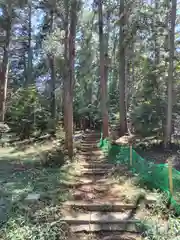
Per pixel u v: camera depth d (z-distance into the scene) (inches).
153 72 503.5
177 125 508.4
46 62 796.6
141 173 254.5
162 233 149.9
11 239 143.7
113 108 846.5
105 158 386.3
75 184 247.0
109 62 695.1
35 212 174.1
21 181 251.1
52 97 725.3
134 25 459.8
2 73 623.5
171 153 408.2
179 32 494.0
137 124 491.8
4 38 635.5
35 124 590.9
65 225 167.3
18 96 642.2
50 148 469.7
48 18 646.5
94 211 190.4
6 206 180.4
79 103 909.2
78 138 598.2
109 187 240.4
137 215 181.0
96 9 563.5
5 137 538.6
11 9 581.3
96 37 774.5
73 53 381.4
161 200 192.9
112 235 159.3
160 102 483.5
